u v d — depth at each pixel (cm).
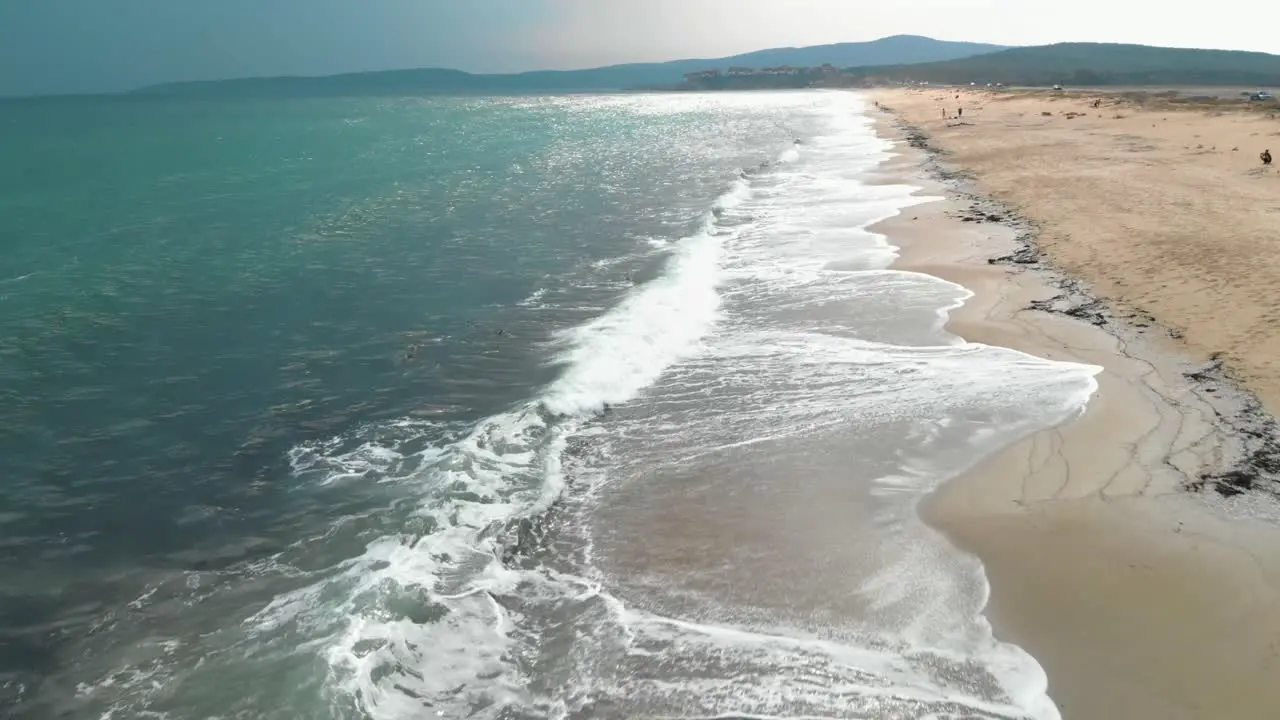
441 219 2412
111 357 1252
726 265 1778
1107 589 632
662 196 2852
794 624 617
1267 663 545
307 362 1231
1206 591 621
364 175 3550
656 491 830
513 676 568
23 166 3925
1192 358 1056
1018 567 668
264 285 1661
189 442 973
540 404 1015
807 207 2494
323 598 663
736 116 9481
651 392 1089
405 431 993
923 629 605
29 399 1093
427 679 564
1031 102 7600
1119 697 527
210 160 4256
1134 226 1791
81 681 582
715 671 566
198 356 1258
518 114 10862
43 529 792
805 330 1311
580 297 1557
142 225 2336
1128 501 748
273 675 572
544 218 2420
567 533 758
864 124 6800
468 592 662
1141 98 7300
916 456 873
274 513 811
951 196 2517
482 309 1486
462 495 816
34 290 1619
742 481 842
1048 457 843
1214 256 1472
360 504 823
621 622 624
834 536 735
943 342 1221
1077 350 1138
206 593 682
